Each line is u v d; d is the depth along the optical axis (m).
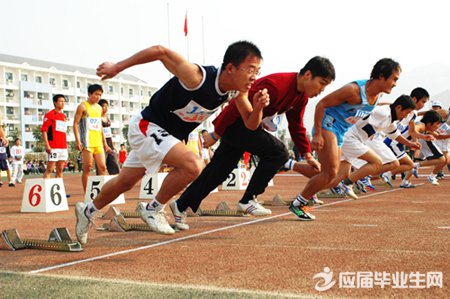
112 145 9.48
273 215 5.04
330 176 4.41
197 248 3.22
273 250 3.07
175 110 3.08
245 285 2.23
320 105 4.27
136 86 79.56
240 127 4.16
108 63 2.81
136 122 3.18
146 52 2.83
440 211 5.15
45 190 6.04
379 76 4.26
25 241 3.35
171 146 3.02
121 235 3.91
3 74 61.62
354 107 4.39
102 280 2.35
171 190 3.07
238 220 4.71
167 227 3.15
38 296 2.08
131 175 3.30
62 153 7.98
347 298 2.02
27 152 63.22
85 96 71.06
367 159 5.95
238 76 2.95
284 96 4.05
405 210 5.29
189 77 2.92
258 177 4.60
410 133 7.77
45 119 7.83
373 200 6.54
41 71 65.69
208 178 4.15
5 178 25.05
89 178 6.78
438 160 9.45
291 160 5.19
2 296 2.08
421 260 2.70
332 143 4.38
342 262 2.68
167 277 2.41
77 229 3.37
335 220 4.51
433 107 10.49
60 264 2.78
